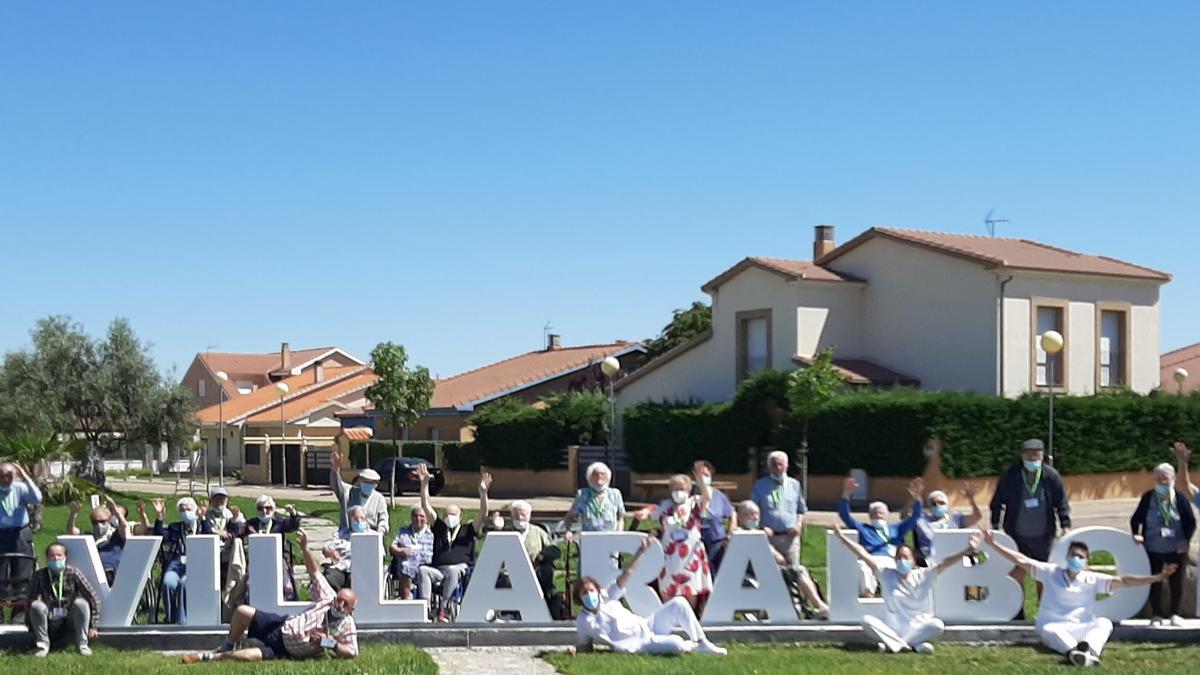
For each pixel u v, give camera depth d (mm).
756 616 14156
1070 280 37625
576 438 44719
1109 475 35062
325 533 27016
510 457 46562
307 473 56594
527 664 12367
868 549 14086
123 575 13359
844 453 34156
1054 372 37281
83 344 47219
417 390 48562
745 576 13797
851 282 39531
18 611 14031
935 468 32562
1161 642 13422
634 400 44531
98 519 15383
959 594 13789
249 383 100562
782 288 39500
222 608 13781
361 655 12430
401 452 51500
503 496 44156
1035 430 33688
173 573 14273
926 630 13031
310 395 76750
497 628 13359
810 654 12711
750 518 14195
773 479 14484
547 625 13438
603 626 12883
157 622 14281
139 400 47094
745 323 41094
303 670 11688
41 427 44812
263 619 12625
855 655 12719
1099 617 13383
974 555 14750
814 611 14094
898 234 38875
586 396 45875
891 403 33219
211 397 100000
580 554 13516
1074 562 13016
